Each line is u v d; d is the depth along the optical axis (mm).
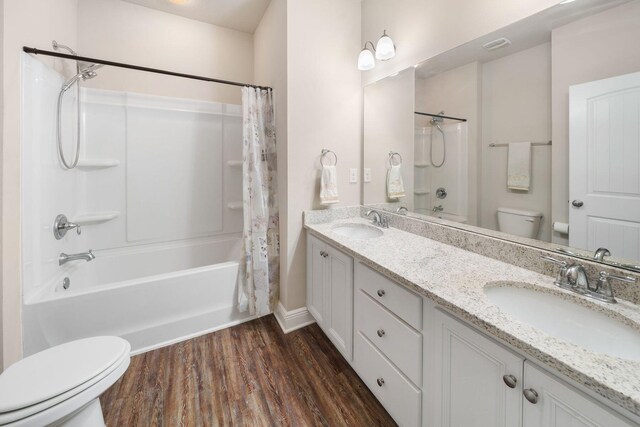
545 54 1086
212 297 2029
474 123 1381
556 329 913
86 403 973
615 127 910
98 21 2203
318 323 1952
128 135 2314
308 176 2068
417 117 1727
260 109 2105
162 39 2439
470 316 804
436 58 1568
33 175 1509
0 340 1271
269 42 2283
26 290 1452
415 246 1492
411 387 1075
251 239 2109
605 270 921
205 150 2637
